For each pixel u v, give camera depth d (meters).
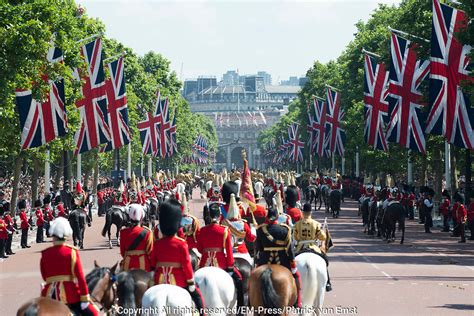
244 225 75.06
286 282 63.22
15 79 143.25
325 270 71.88
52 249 55.00
